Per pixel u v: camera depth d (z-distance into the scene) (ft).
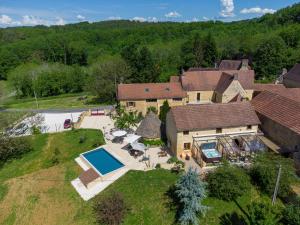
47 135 204.64
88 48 607.37
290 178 121.19
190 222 111.24
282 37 453.17
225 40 508.12
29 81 390.01
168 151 166.91
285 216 96.73
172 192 127.44
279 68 364.17
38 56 545.03
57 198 137.59
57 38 607.78
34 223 126.93
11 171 167.43
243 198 121.19
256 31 600.80
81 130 204.85
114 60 336.90
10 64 510.58
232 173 121.90
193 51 439.63
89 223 121.70
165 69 424.87
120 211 120.98
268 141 158.40
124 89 227.61
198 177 116.57
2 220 131.75
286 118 150.51
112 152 167.94
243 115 163.84
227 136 157.38
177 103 232.32
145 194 130.21
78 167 159.22
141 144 163.94
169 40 648.79
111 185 139.85
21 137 189.06
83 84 407.85
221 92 224.94
